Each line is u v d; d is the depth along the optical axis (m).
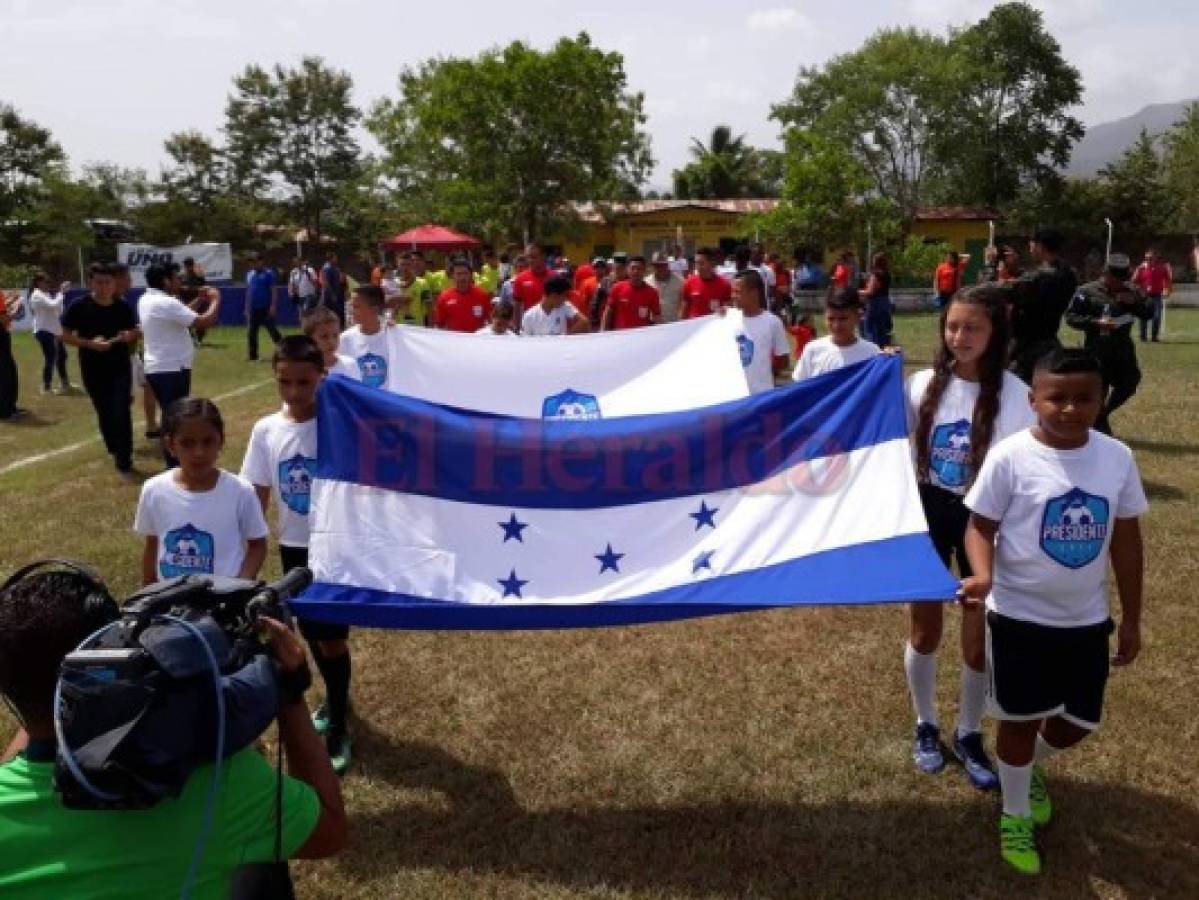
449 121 37.44
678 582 4.01
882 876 3.71
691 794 4.23
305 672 2.06
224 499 4.12
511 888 3.67
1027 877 3.68
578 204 43.16
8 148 56.03
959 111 48.62
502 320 9.73
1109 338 8.74
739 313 7.94
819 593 3.77
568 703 5.02
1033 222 50.06
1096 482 3.47
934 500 4.25
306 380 4.39
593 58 37.12
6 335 13.48
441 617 3.92
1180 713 4.78
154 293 9.46
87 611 1.84
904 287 34.81
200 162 66.69
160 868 1.76
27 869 1.73
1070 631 3.56
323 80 66.00
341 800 2.11
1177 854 3.80
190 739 1.71
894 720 4.80
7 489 9.30
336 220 65.25
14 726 4.73
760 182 67.88
